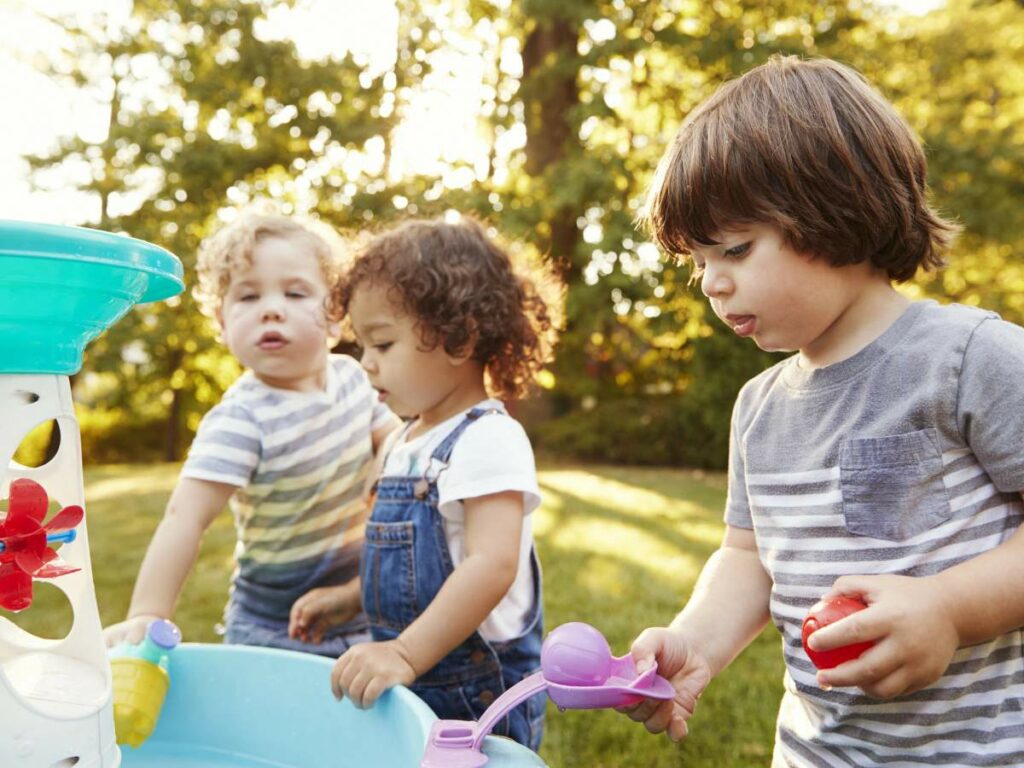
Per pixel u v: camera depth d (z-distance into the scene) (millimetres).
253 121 10828
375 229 1588
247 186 10594
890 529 914
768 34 9461
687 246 960
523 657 1268
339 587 1513
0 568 791
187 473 1471
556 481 7316
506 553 1150
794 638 995
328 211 10133
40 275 750
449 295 1269
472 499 1186
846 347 962
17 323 781
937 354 896
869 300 954
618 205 8977
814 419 982
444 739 875
